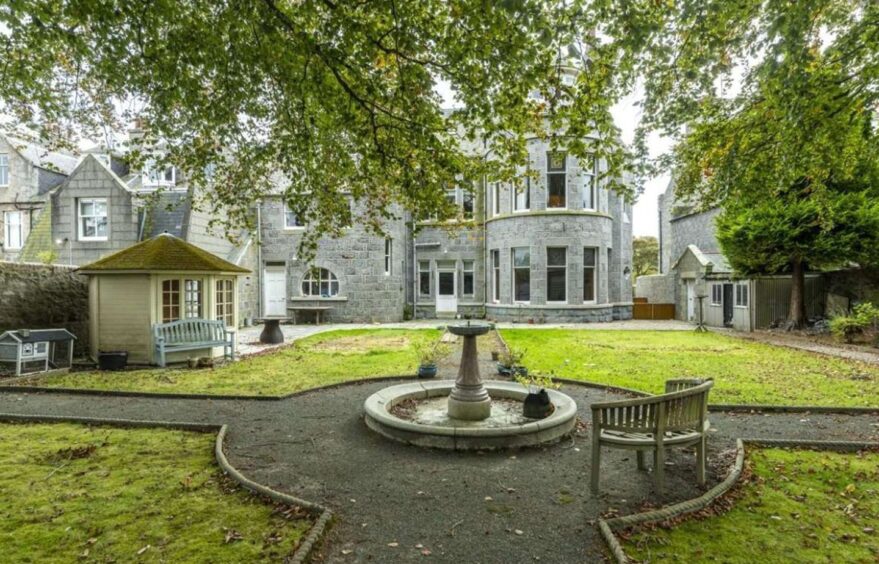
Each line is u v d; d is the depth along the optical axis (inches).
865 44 240.7
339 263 868.0
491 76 195.8
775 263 669.9
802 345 552.4
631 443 160.7
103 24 190.7
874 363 426.9
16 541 131.0
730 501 156.3
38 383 355.9
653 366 410.9
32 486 168.7
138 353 433.4
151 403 295.4
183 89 225.5
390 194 291.1
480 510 151.9
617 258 931.3
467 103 214.8
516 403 277.7
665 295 1016.2
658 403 159.3
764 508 152.3
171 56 207.5
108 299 437.7
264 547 127.8
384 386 342.0
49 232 734.5
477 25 173.9
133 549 127.2
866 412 264.8
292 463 193.3
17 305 406.3
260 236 871.1
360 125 239.0
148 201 308.8
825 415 262.5
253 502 156.0
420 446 211.2
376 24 199.5
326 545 130.6
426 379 357.7
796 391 316.5
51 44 227.6
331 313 867.4
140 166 271.0
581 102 208.1
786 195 615.8
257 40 194.5
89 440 222.8
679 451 205.8
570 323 821.9
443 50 197.3
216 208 303.4
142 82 222.8
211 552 125.6
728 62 243.0
